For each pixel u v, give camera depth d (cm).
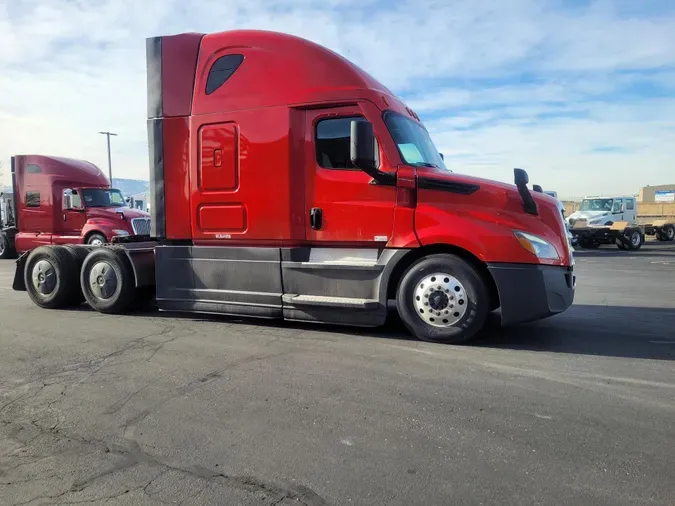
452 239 531
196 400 399
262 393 412
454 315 541
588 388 417
